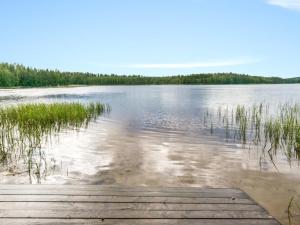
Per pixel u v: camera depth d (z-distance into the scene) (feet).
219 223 12.29
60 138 39.91
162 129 50.06
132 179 23.06
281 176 24.14
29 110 50.19
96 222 12.19
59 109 55.06
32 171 24.50
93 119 62.13
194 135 44.09
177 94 221.87
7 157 28.48
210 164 27.63
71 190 15.71
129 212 13.19
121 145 36.01
